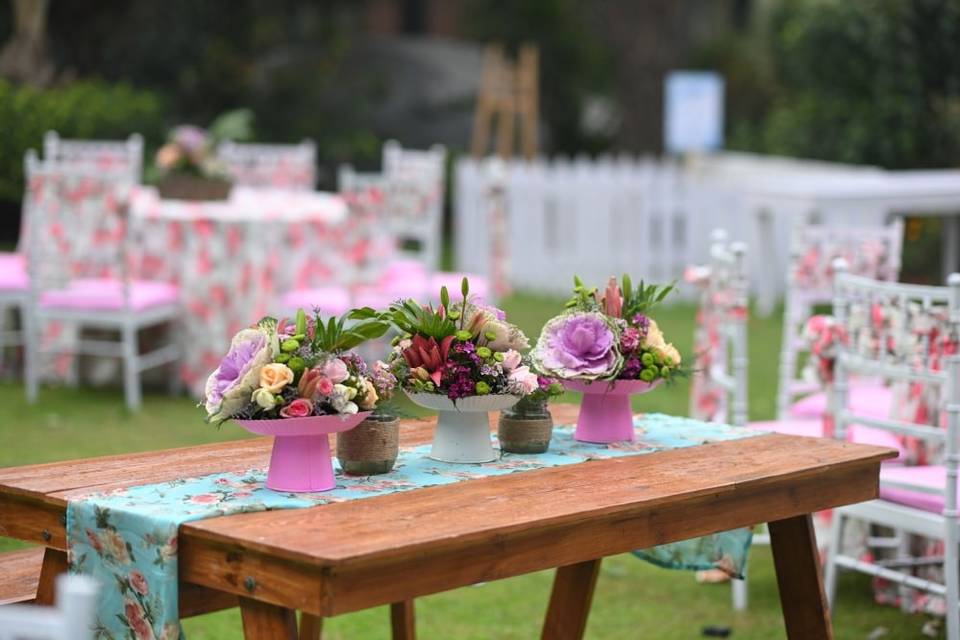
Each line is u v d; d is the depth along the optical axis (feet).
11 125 44.06
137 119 49.32
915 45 51.29
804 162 54.85
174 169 31.45
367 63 69.62
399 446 13.25
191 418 27.53
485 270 49.39
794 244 22.31
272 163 40.40
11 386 30.55
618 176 49.08
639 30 67.62
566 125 76.18
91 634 10.67
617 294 13.57
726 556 15.12
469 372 12.06
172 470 11.98
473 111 69.31
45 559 11.73
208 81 62.90
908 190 40.98
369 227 29.45
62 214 28.96
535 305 44.16
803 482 12.85
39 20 51.57
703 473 12.32
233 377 11.08
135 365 28.25
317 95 65.36
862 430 18.40
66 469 12.00
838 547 17.17
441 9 80.79
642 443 13.69
